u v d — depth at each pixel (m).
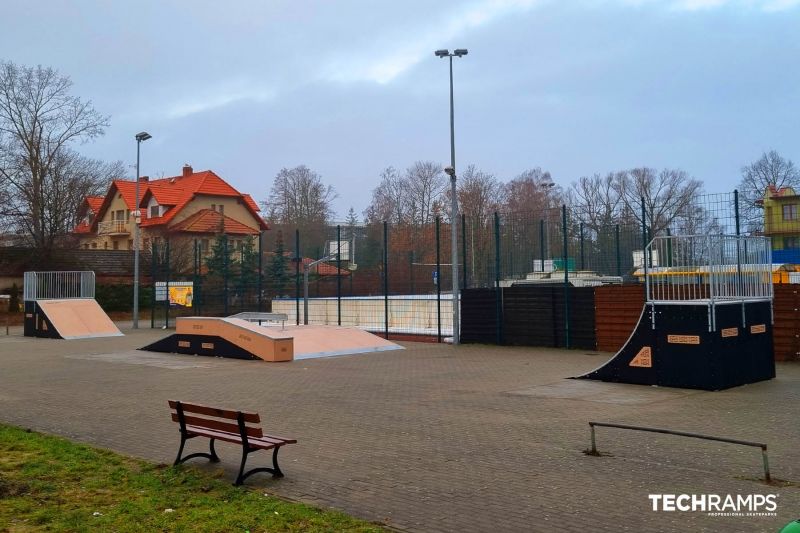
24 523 5.81
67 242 51.66
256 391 13.92
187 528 5.61
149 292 49.50
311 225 71.81
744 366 14.02
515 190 67.69
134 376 16.66
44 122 49.97
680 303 13.66
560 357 20.16
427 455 8.29
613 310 21.27
